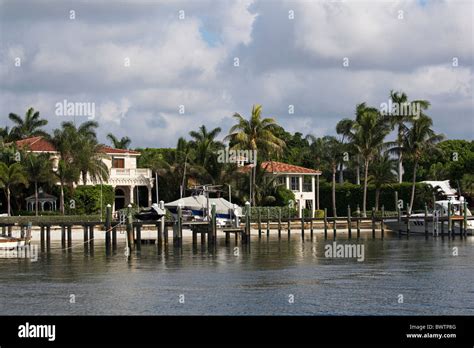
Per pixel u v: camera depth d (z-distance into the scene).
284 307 34.78
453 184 112.25
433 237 81.38
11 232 75.75
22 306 35.41
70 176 93.44
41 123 129.25
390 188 109.31
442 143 137.88
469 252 61.12
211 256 57.66
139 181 104.06
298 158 135.00
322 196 116.50
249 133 100.12
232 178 98.88
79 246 68.38
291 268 48.78
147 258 56.06
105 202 97.94
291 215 98.12
